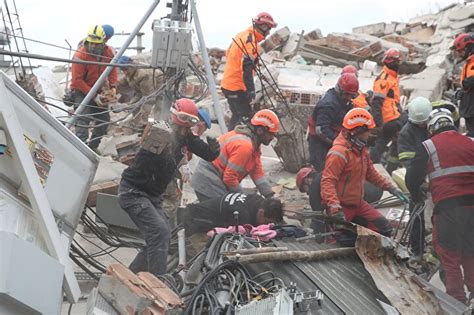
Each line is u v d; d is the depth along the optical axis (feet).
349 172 25.90
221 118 37.68
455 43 33.45
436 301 17.87
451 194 23.61
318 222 26.32
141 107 40.52
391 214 31.50
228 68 39.99
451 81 56.95
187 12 38.34
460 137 24.32
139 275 17.88
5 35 38.68
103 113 36.22
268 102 42.98
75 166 18.95
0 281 14.25
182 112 24.35
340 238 20.88
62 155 18.54
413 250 27.63
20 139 16.51
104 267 26.27
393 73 39.34
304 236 21.53
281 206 24.11
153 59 37.09
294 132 40.04
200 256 19.74
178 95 37.81
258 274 17.87
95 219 30.19
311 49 65.92
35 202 16.58
